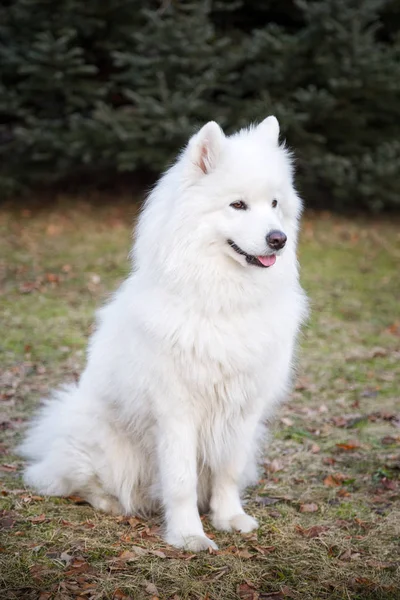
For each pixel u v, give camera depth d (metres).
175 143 10.67
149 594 3.02
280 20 12.55
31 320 7.66
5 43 11.45
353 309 8.57
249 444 3.69
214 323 3.35
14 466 4.33
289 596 3.08
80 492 3.96
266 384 3.56
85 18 11.09
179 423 3.47
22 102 11.45
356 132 11.53
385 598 3.11
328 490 4.22
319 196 12.67
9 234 10.73
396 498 4.11
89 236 10.79
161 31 10.41
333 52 11.07
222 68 11.04
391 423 5.38
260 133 3.65
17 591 2.99
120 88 11.73
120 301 3.74
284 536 3.62
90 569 3.17
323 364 6.81
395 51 11.06
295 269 3.60
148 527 3.69
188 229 3.30
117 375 3.60
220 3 11.18
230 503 3.76
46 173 11.72
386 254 10.57
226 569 3.25
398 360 7.01
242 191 3.32
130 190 12.75
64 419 3.92
